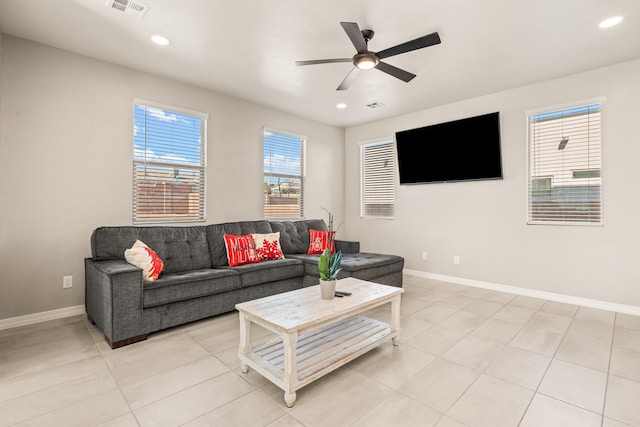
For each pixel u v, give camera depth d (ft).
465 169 14.35
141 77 11.52
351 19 8.29
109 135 10.87
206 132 13.29
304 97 14.16
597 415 5.45
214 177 13.57
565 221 12.01
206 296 9.78
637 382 6.46
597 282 11.30
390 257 13.23
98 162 10.66
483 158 13.73
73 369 6.94
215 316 10.39
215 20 8.39
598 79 11.16
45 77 9.71
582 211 11.66
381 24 8.49
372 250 18.34
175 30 8.89
